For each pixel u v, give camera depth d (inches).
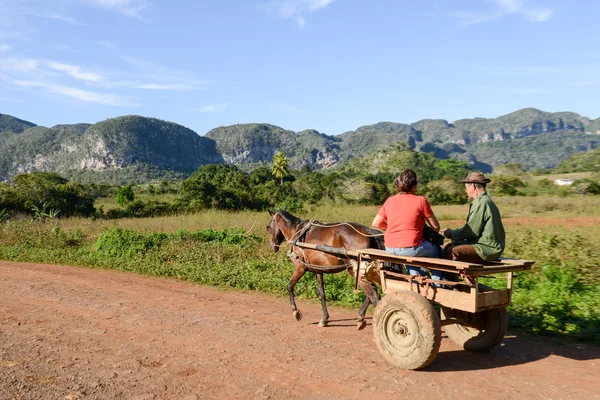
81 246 693.9
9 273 497.0
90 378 210.1
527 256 456.8
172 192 3388.3
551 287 347.3
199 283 440.8
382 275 247.9
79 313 329.1
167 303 359.9
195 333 279.9
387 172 5388.8
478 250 225.8
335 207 1254.9
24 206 1380.4
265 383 203.6
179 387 199.9
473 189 231.3
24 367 223.9
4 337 272.7
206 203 1649.9
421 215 231.6
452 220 920.9
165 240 641.0
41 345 257.8
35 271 509.7
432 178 4399.6
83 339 268.8
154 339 268.4
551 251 462.3
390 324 225.1
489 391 192.7
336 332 281.3
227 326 294.8
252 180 2893.7
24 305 353.7
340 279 408.5
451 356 236.8
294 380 206.7
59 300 370.3
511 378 206.7
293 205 1289.4
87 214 1579.7
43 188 1482.5
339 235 277.6
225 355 240.2
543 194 1578.5
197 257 543.5
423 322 207.6
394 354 220.4
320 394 191.9
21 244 701.3
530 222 805.9
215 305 353.1
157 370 219.6
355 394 191.5
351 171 6230.3
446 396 188.4
